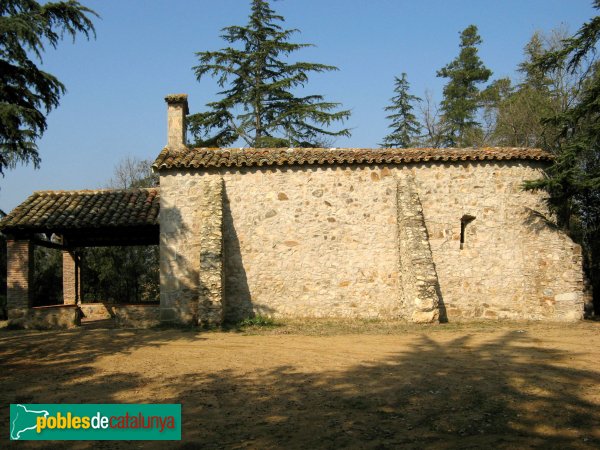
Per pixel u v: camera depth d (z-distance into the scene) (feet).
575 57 50.55
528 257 46.96
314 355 31.65
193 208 46.60
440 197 47.42
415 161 47.11
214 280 42.83
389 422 19.80
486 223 47.50
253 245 46.62
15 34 30.45
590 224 57.06
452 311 46.60
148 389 25.05
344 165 47.26
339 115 85.56
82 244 59.26
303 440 18.24
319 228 46.88
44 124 32.91
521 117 77.20
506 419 19.80
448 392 23.22
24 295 49.24
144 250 83.56
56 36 35.01
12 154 32.91
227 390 24.48
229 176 47.14
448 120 109.81
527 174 48.06
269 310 46.16
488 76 112.37
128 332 42.39
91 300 77.20
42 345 37.70
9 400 23.76
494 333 38.22
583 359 29.12
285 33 87.81
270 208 46.93
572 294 44.62
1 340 40.73
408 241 43.86
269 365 29.32
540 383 24.14
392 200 47.21
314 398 22.90
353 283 46.52
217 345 35.65
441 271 46.91
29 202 54.49
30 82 33.83
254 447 17.74
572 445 17.40
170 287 45.91
